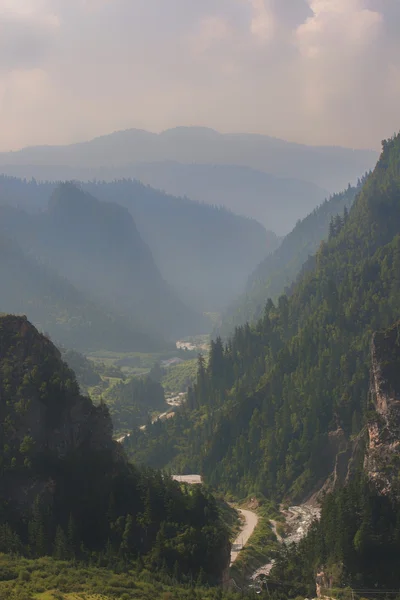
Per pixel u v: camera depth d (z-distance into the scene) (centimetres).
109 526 14712
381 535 14188
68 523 14575
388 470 15375
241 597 13475
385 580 13825
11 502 14862
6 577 12662
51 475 15225
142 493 15425
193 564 14350
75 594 12131
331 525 15138
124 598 12194
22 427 15550
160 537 14475
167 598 12531
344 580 14038
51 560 13588
